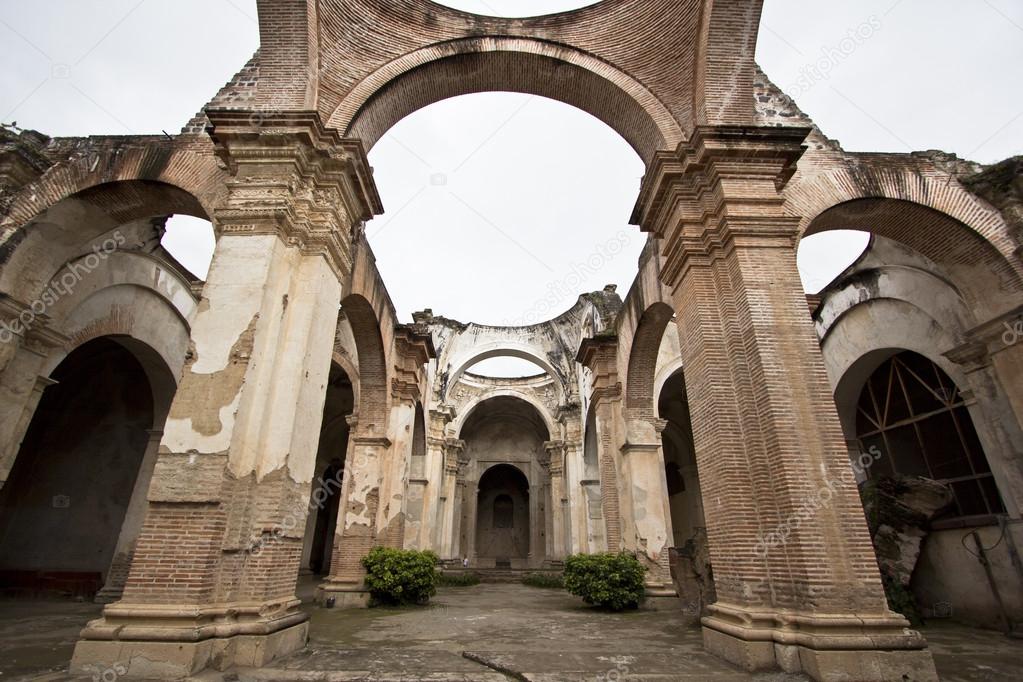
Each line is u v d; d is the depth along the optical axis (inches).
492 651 262.4
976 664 253.4
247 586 236.5
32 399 382.3
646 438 522.6
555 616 411.5
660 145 361.1
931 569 423.2
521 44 388.5
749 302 276.2
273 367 264.5
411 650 264.2
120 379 597.9
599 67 384.5
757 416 265.9
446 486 983.0
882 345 502.3
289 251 285.0
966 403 414.0
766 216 294.7
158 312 521.0
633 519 498.6
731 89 344.2
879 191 354.6
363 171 328.5
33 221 352.2
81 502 555.5
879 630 214.2
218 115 293.0
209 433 238.1
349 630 330.6
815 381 260.7
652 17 377.1
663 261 432.1
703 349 290.4
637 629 343.0
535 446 1262.3
